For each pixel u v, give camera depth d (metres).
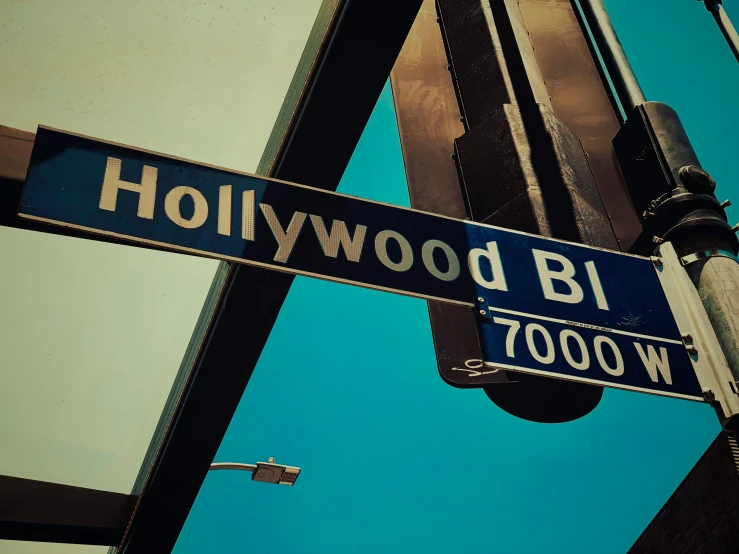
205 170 2.20
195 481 4.33
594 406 2.42
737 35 3.16
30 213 1.90
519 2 3.17
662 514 5.88
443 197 2.74
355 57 2.63
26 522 4.25
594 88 2.88
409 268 2.27
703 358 2.29
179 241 2.03
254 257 2.11
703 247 2.39
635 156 2.57
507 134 2.65
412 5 2.50
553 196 2.54
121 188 2.05
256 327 3.51
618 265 2.46
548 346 2.22
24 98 6.00
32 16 5.82
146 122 6.52
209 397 3.86
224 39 6.38
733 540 4.87
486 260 2.36
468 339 2.53
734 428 2.21
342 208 2.32
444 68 3.12
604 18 2.89
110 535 4.54
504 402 2.45
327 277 2.16
